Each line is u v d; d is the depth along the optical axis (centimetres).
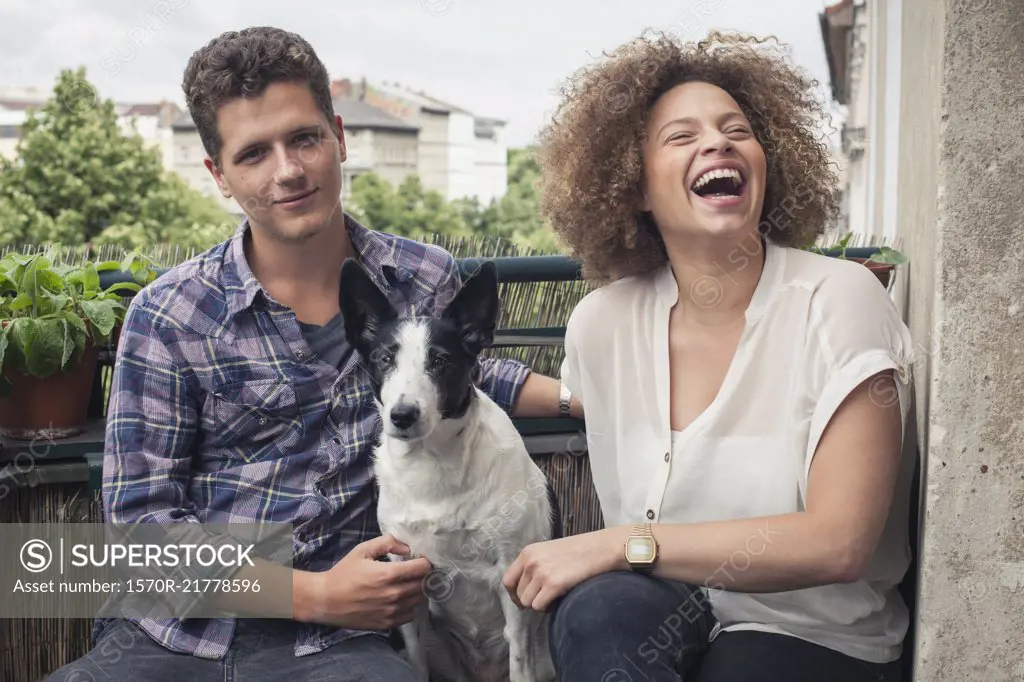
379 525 204
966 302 150
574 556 163
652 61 179
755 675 156
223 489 194
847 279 166
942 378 151
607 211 186
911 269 213
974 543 153
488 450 199
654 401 179
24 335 212
